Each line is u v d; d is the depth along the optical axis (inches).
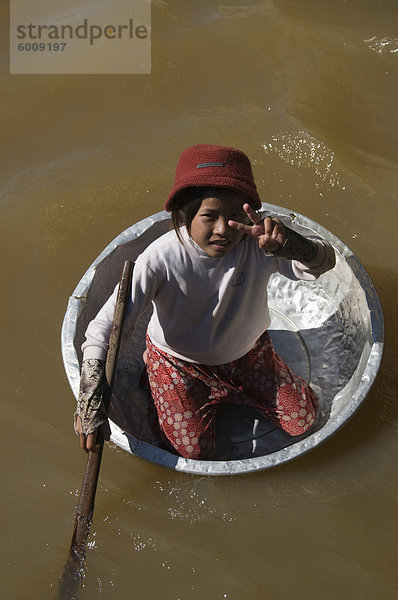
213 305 81.4
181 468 80.2
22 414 93.0
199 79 138.5
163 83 138.0
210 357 87.6
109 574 77.8
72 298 93.7
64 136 130.0
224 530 81.5
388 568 79.0
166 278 79.2
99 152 127.0
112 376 76.5
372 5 147.6
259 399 92.8
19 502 84.4
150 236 103.2
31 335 101.9
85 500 75.2
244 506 83.3
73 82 138.6
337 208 118.1
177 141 128.1
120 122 132.1
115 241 100.0
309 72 137.9
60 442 90.2
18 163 125.7
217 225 73.7
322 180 121.6
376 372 86.5
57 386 96.1
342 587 77.5
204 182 70.6
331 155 122.9
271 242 73.7
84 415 74.2
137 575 77.9
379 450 89.1
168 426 89.0
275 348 106.1
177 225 76.4
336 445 89.5
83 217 117.0
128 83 138.1
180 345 86.2
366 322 94.5
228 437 95.5
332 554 79.9
